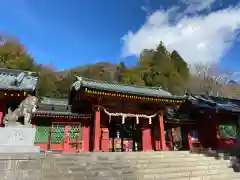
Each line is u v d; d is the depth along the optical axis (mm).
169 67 58406
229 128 23469
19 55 39562
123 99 19219
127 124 25062
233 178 12500
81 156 11695
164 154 14859
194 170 12445
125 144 29297
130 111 19781
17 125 9359
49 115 17234
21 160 7965
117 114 18719
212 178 11898
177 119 22500
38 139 17109
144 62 63250
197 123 24234
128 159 12664
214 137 22266
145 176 10531
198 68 66250
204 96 27250
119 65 70812
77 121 18750
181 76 60094
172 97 19609
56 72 60688
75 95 20922
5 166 7652
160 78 53594
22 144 8820
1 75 17734
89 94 17141
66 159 11039
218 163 14414
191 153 16141
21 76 17281
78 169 10195
